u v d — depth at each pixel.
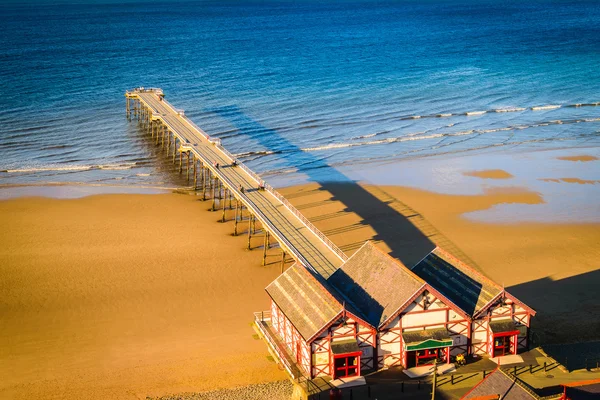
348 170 95.06
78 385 49.38
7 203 82.75
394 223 76.31
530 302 59.50
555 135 112.50
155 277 64.38
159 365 51.62
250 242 72.25
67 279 63.88
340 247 70.06
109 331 55.97
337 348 45.06
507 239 72.12
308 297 48.31
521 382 40.34
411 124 118.50
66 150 104.50
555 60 174.75
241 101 132.00
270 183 89.81
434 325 47.09
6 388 48.97
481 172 93.81
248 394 48.25
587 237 72.69
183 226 76.44
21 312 58.47
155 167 98.06
